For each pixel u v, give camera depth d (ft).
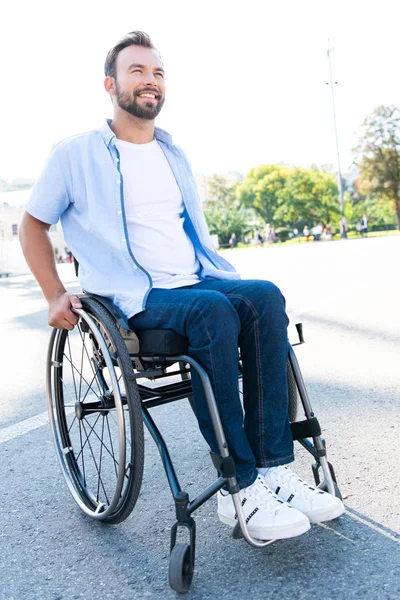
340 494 6.48
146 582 5.66
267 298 6.05
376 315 17.24
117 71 6.96
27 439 9.84
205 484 7.71
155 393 6.49
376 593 5.08
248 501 5.76
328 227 129.90
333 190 189.37
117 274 6.76
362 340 14.40
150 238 6.98
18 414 11.18
